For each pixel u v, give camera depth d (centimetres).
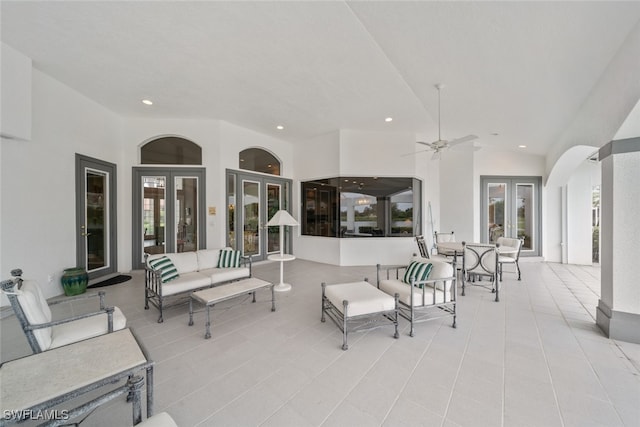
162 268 336
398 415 163
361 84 379
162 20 254
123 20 255
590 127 340
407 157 603
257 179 628
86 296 227
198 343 253
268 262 644
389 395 180
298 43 288
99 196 469
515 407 168
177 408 169
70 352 152
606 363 217
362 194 605
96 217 462
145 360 146
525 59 284
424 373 205
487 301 374
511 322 301
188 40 285
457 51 283
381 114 492
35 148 354
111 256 492
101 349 156
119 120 507
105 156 474
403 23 249
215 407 170
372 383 193
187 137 534
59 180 388
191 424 156
